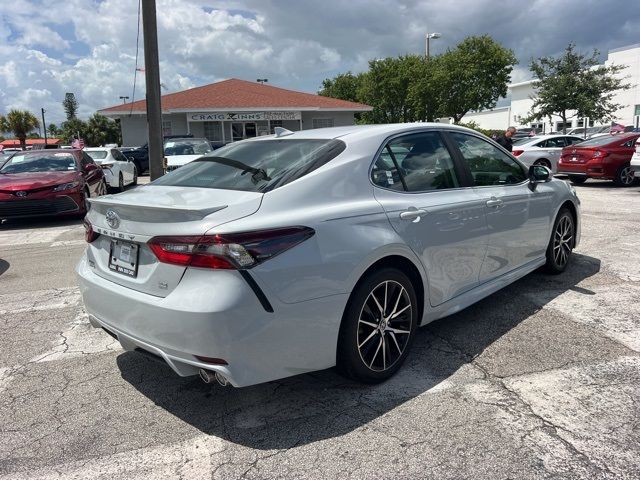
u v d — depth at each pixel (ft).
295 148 11.68
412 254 11.23
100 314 10.67
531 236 15.85
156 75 41.68
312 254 9.33
